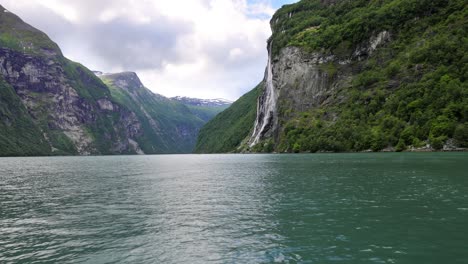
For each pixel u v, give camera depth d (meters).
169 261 14.52
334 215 22.11
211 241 17.16
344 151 122.06
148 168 79.12
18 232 19.45
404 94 116.69
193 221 21.52
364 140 114.81
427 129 98.62
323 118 144.25
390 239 16.70
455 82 104.56
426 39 133.25
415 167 49.94
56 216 23.61
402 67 130.38
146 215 23.52
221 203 27.66
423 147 96.06
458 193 28.28
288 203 26.78
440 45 122.44
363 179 39.53
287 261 14.17
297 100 165.50
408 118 110.19
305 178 43.16
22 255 15.58
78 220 22.28
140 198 31.06
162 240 17.52
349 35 157.62
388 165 55.44
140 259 14.85
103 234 18.83
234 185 39.44
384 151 107.69
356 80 144.62
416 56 127.19
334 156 94.38
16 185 42.88
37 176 57.25
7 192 36.06
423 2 143.00
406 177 39.41
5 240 17.91
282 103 171.50
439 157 68.25
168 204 27.69
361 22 154.62
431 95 106.50
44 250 16.23
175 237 18.02
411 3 146.50
